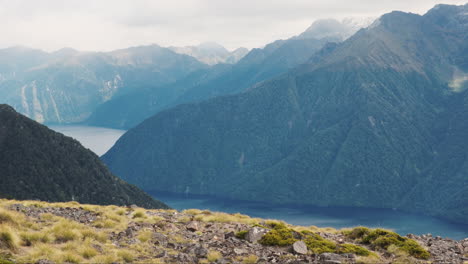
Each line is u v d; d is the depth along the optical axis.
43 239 23.66
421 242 29.67
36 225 26.33
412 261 24.56
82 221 29.98
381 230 29.59
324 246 25.64
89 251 22.17
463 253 27.50
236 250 24.77
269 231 27.69
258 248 25.66
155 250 24.50
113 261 21.39
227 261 22.78
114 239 25.78
